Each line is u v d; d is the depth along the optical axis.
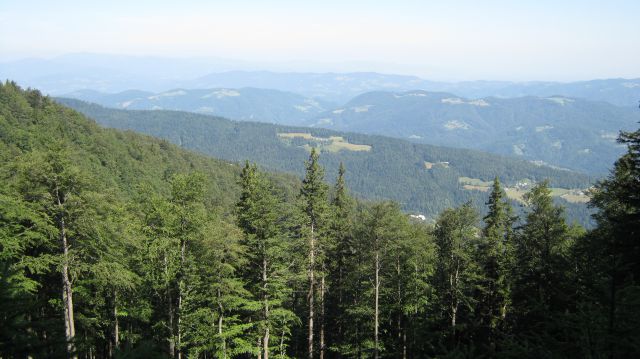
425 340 30.11
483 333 31.28
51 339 10.05
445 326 32.69
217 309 26.34
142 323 32.56
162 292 28.31
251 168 30.27
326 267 38.66
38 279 24.66
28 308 9.70
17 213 19.92
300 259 30.81
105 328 30.31
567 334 12.67
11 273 9.79
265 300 27.27
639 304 11.10
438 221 32.28
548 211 28.64
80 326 26.45
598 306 12.20
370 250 29.20
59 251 22.89
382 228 28.33
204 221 25.92
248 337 29.08
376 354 29.28
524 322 25.70
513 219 31.48
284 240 28.77
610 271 11.62
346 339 35.94
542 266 27.62
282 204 30.05
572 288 20.00
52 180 20.64
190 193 25.22
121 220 26.92
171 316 26.12
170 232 24.94
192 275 25.42
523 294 28.17
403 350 31.61
